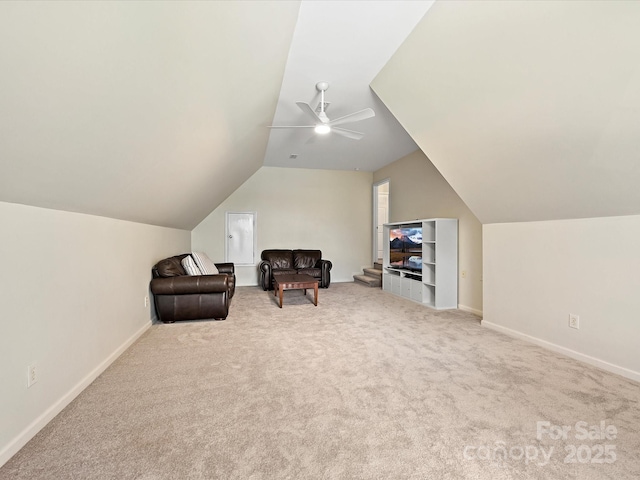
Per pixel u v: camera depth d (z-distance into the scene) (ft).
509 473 4.31
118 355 8.63
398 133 15.23
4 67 3.00
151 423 5.48
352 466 4.45
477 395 6.46
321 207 23.45
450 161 10.30
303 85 10.42
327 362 8.21
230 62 6.53
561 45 5.63
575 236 8.66
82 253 6.86
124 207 8.50
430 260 15.58
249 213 22.11
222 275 12.31
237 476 4.25
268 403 6.15
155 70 4.90
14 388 4.77
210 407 6.00
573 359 8.51
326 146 17.43
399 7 6.85
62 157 4.83
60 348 5.98
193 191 12.81
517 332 10.40
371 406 6.03
